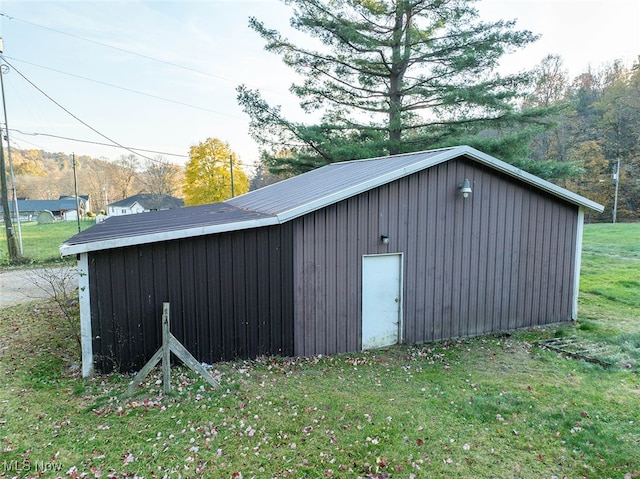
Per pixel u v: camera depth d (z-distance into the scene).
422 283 7.26
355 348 6.87
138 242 5.33
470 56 13.56
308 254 6.43
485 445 3.87
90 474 3.39
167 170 41.06
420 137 16.14
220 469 3.48
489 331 7.81
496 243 7.76
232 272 6.05
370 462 3.59
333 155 15.77
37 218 47.34
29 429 4.07
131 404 4.62
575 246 8.49
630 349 6.51
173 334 5.77
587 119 32.47
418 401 4.82
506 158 14.65
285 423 4.25
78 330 7.37
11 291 11.12
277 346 6.39
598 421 4.30
